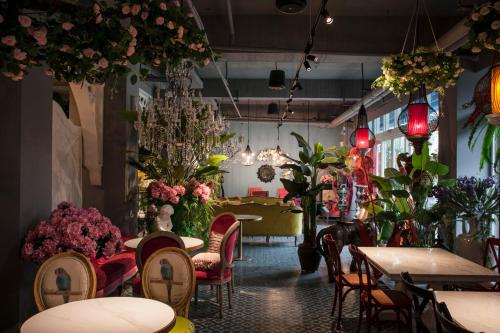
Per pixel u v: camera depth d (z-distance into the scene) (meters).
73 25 2.26
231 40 6.39
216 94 10.89
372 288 4.02
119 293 4.70
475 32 2.66
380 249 4.40
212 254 5.01
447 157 6.52
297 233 9.23
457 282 3.38
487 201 5.07
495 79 2.74
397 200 5.90
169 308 2.51
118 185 6.07
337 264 4.28
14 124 3.45
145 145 5.87
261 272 6.66
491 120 2.77
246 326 4.31
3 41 2.13
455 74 4.01
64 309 2.48
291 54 6.70
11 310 3.44
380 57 6.66
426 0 5.78
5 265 3.44
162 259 3.06
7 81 3.45
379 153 12.06
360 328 4.12
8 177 3.45
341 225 6.34
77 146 5.83
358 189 8.74
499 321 2.24
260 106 15.23
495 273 3.37
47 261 2.82
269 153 14.95
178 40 2.51
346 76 10.61
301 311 4.78
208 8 6.14
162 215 5.15
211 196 6.70
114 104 6.07
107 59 2.36
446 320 1.90
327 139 16.28
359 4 6.00
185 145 5.83
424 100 4.22
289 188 6.67
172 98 5.74
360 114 6.22
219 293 4.57
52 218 3.58
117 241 3.79
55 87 6.87
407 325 3.66
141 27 2.40
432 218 5.45
